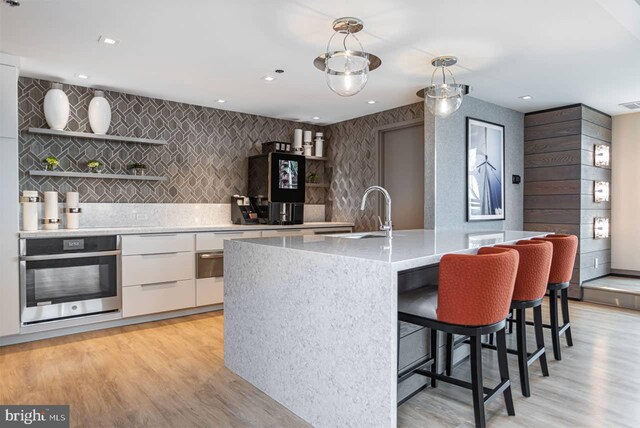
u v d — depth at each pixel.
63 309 3.50
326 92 4.39
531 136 5.42
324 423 2.06
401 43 3.06
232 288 2.78
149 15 2.60
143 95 4.50
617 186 5.55
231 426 2.11
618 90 4.37
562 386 2.54
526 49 3.19
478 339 1.92
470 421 2.15
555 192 5.16
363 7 2.50
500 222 5.11
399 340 2.30
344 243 2.59
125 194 4.43
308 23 2.72
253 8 2.51
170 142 4.74
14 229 3.28
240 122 5.35
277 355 2.37
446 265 1.91
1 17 2.62
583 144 4.97
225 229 4.45
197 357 3.06
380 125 5.34
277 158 5.04
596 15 2.62
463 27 2.80
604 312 4.36
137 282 3.88
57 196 3.86
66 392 2.47
